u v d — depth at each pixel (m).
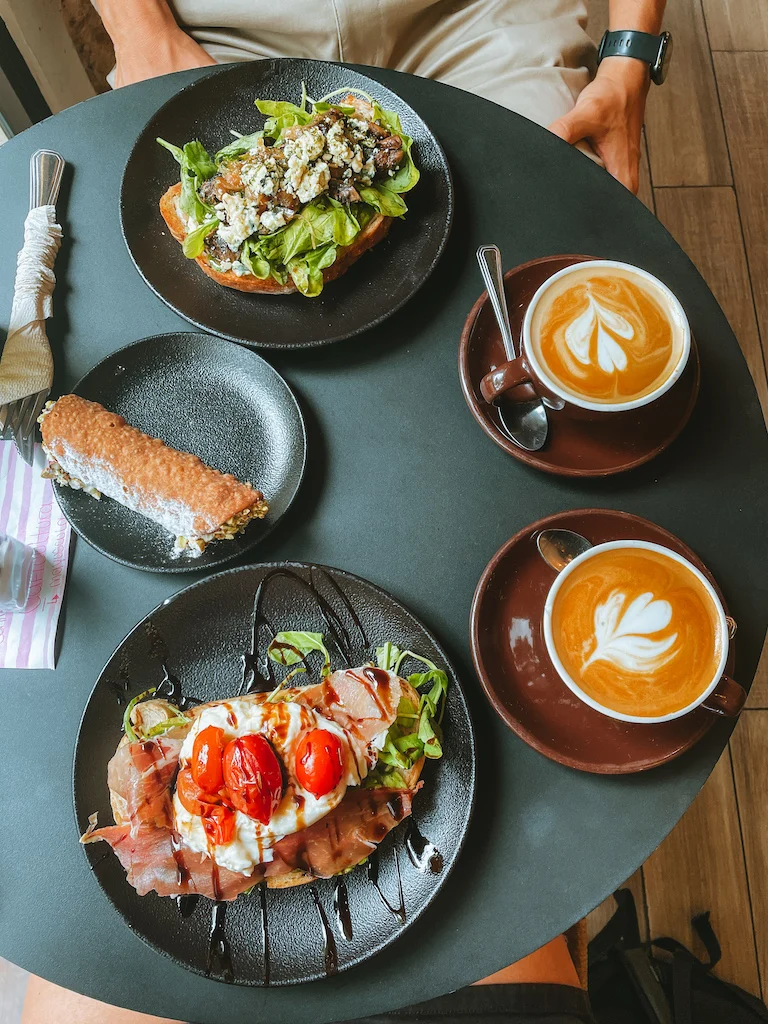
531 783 0.78
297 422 0.83
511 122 0.89
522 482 0.83
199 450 0.83
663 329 0.79
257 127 0.89
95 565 0.82
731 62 1.43
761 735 1.20
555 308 0.79
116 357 0.83
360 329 0.83
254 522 0.82
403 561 0.82
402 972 0.76
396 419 0.84
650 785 0.78
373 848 0.75
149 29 0.97
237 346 0.83
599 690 0.74
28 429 0.84
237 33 1.02
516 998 0.85
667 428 0.81
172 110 0.87
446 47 1.04
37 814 0.79
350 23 0.99
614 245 0.87
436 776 0.77
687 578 0.75
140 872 0.75
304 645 0.79
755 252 1.36
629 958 1.07
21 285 0.86
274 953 0.75
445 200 0.85
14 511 0.84
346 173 0.83
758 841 1.18
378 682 0.76
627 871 0.77
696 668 0.74
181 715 0.78
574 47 1.03
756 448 0.83
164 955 0.75
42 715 0.81
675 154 1.40
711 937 1.15
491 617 0.78
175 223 0.85
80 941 0.78
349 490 0.83
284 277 0.83
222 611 0.79
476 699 0.79
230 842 0.74
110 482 0.81
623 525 0.78
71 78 1.24
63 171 0.89
